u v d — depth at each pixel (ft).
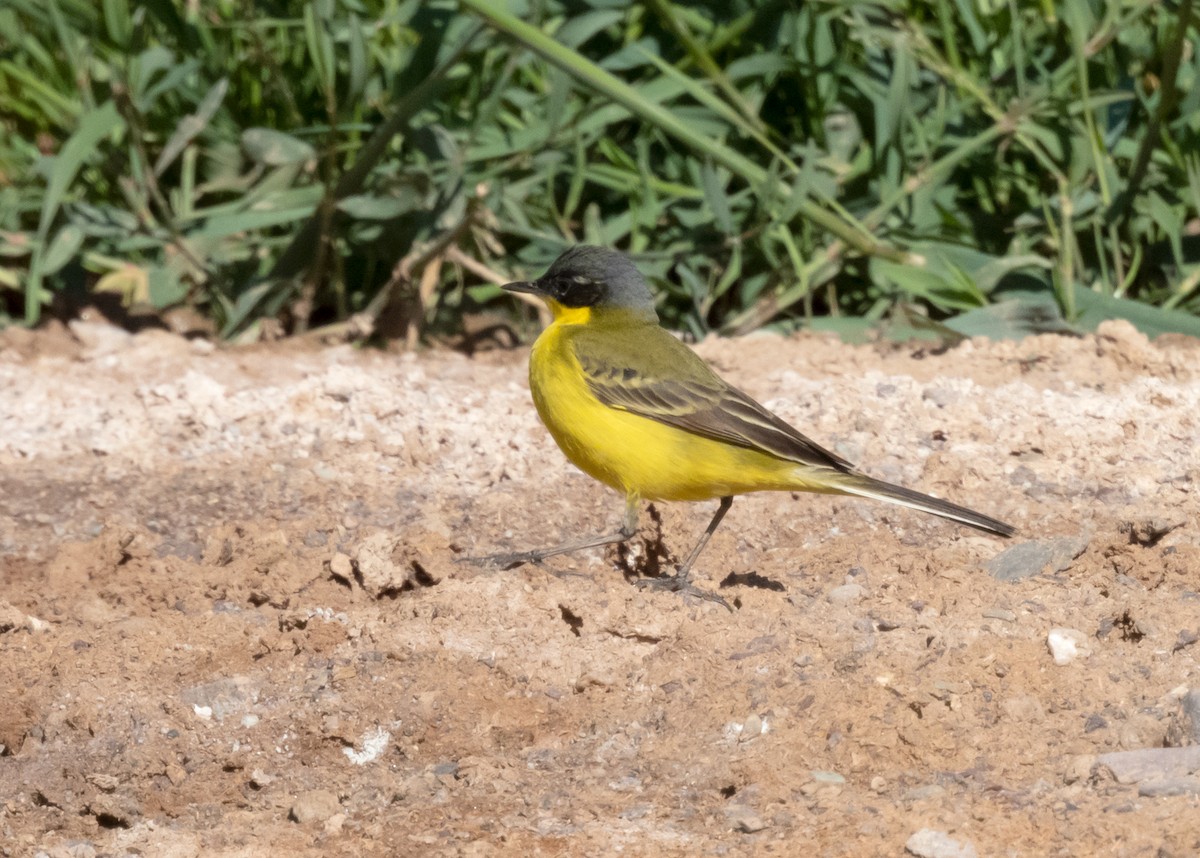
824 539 37.93
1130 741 26.89
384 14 51.60
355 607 34.63
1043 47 53.31
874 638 30.78
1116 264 50.75
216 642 32.89
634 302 37.32
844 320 50.67
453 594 33.09
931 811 25.18
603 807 26.68
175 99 52.70
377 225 51.19
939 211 51.26
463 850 25.29
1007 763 26.61
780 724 28.22
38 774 29.04
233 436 43.06
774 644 30.83
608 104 51.37
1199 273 50.37
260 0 52.08
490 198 50.01
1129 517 37.32
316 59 46.93
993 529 33.22
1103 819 24.38
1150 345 46.47
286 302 52.95
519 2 50.42
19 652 32.35
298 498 40.22
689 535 37.70
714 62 52.95
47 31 55.11
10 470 41.42
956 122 52.85
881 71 52.60
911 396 43.83
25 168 54.54
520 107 53.93
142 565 36.60
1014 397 43.60
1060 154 50.88
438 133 48.91
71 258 53.93
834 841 24.62
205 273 51.96
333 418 43.91
